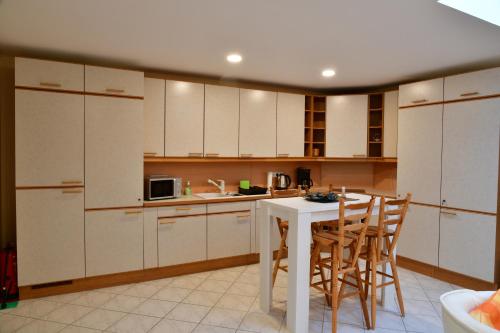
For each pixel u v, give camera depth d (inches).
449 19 93.7
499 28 99.7
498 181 124.3
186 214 145.3
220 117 159.9
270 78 165.9
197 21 96.9
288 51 123.5
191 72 155.1
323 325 104.2
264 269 112.8
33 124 117.5
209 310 114.0
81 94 124.2
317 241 103.0
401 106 158.4
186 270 148.5
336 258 95.5
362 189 192.1
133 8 88.7
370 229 111.8
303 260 96.0
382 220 102.0
